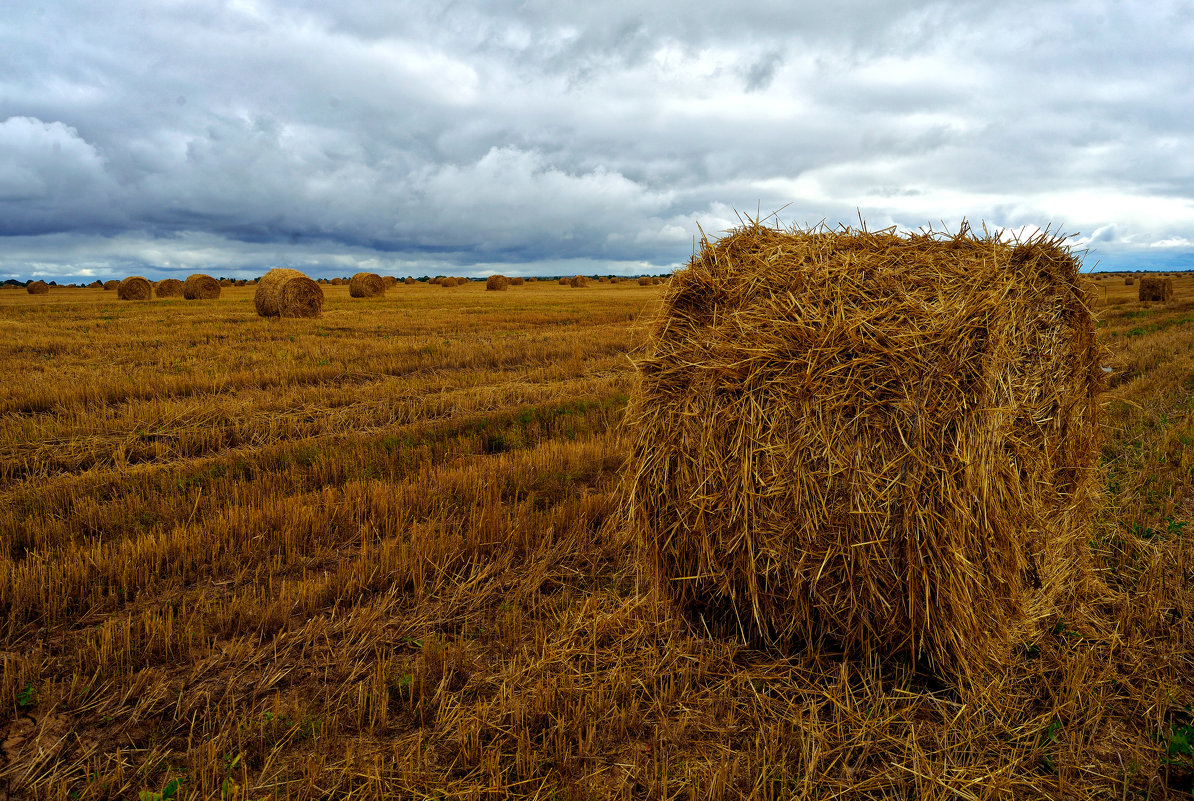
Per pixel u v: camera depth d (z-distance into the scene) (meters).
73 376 10.81
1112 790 2.68
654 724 3.09
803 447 3.27
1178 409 8.36
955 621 3.16
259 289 22.62
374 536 5.11
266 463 6.77
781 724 2.99
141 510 5.44
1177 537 4.82
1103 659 3.54
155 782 2.71
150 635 3.56
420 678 3.26
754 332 3.41
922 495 3.13
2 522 4.98
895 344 3.15
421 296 40.62
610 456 6.91
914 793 2.71
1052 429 3.96
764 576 3.54
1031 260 3.85
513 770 2.78
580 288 56.66
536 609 4.05
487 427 8.21
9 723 3.03
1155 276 29.78
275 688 3.31
